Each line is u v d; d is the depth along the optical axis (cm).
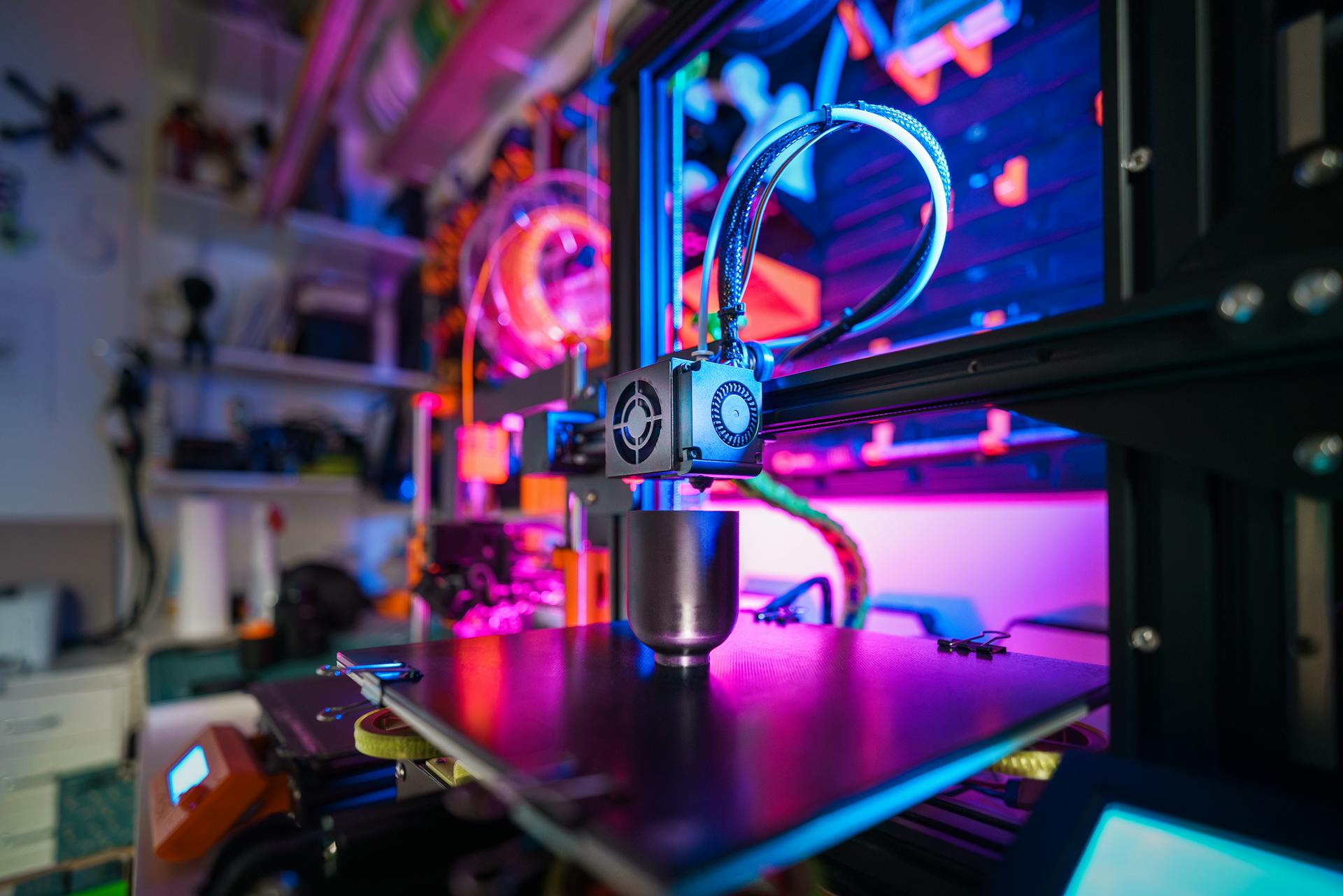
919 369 44
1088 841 33
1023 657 50
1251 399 33
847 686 42
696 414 43
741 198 52
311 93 161
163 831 68
